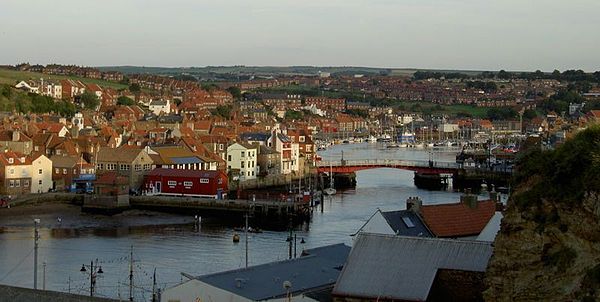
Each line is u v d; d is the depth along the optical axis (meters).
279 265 88.38
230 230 174.38
